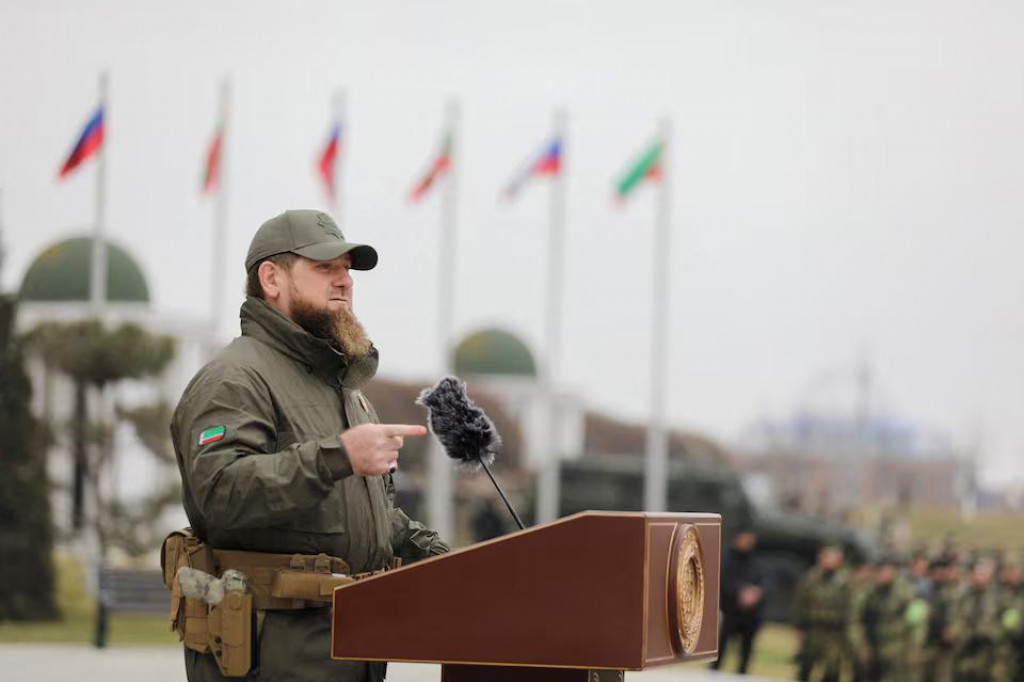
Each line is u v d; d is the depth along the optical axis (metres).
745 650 49.91
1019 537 116.25
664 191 86.44
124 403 66.81
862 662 48.66
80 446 64.69
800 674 49.53
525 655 10.33
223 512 11.53
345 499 12.60
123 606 46.56
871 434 191.62
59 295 100.56
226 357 12.48
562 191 89.69
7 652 42.25
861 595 48.81
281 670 12.13
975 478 162.38
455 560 10.53
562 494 82.69
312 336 12.75
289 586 12.11
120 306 97.94
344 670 12.40
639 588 10.16
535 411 149.38
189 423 12.16
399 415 153.00
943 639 48.22
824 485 183.38
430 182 86.94
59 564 70.06
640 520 10.21
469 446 12.81
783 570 70.38
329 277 13.00
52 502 63.03
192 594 12.16
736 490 73.56
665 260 86.06
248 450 11.91
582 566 10.27
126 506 65.69
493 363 149.62
